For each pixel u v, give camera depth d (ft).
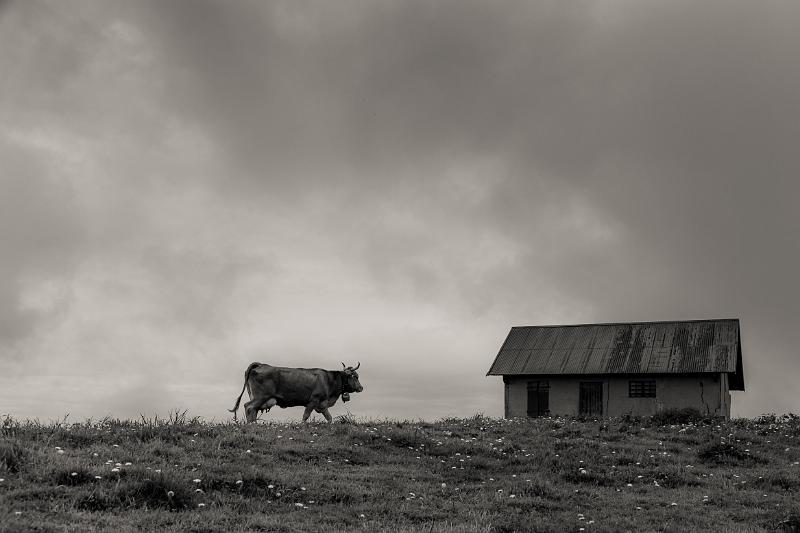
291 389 81.76
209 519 37.24
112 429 56.34
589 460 61.98
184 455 49.55
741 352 134.21
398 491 47.37
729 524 43.29
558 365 129.49
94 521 34.88
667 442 74.64
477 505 45.06
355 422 75.87
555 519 42.70
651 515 45.27
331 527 37.91
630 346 130.52
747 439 79.15
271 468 49.57
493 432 77.20
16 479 39.70
